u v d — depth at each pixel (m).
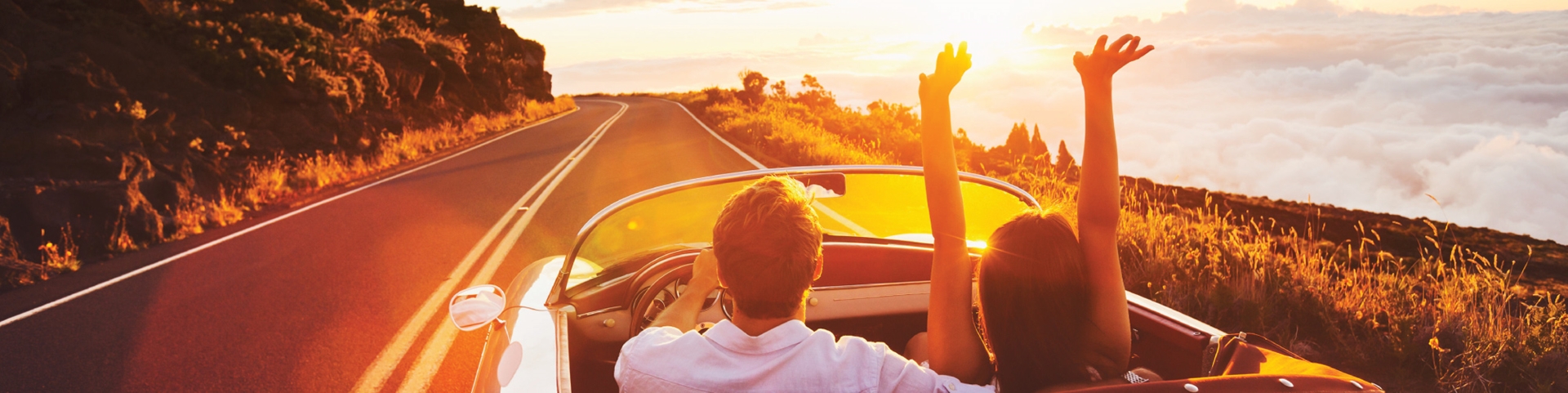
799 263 1.22
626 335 2.32
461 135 23.30
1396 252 6.11
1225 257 5.01
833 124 26.58
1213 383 1.18
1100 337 1.34
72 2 13.73
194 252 7.64
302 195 11.91
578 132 25.06
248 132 14.84
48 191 7.80
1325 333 3.92
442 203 10.34
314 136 16.22
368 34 23.30
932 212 1.38
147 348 4.62
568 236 7.88
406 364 4.27
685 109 42.00
